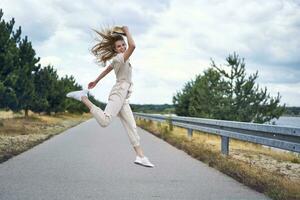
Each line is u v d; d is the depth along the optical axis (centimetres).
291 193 646
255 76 2559
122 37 622
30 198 600
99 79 625
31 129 2198
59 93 4072
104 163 980
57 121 3525
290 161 1255
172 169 903
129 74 633
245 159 1211
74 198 604
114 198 610
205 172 866
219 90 2586
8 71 2383
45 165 938
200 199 614
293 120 4956
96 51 619
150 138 1841
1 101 2361
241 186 718
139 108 6369
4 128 2023
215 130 1266
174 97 3597
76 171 854
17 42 2995
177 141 1516
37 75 3484
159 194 643
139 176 805
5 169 875
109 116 618
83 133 2130
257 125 948
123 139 1722
